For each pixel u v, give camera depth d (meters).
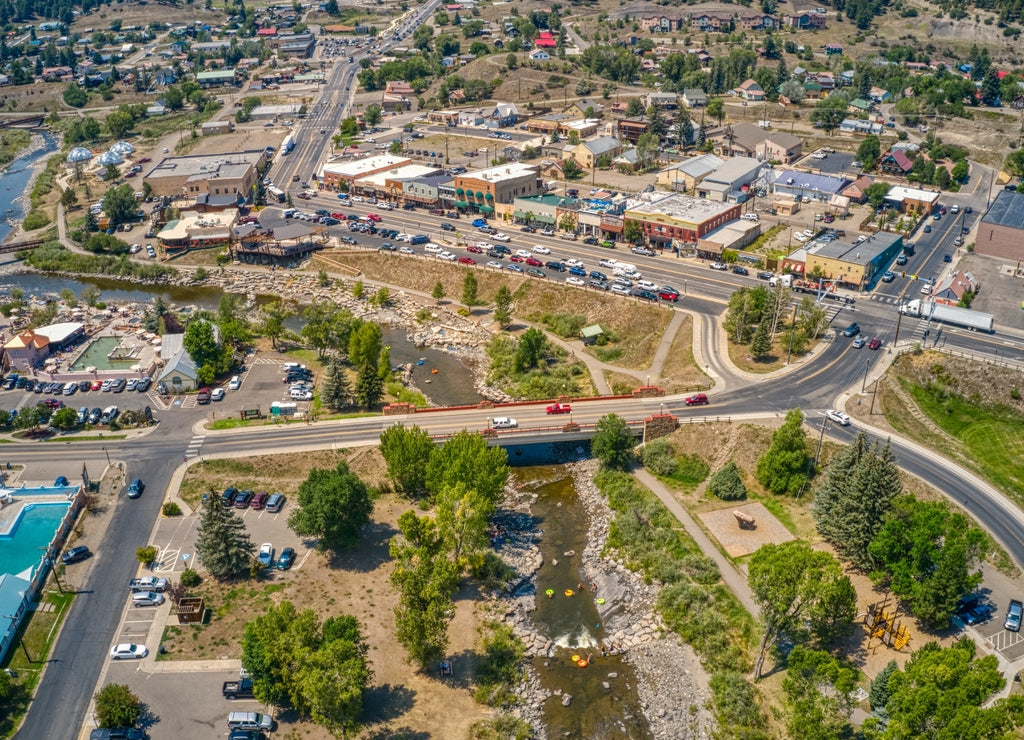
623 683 137.38
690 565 156.12
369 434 194.50
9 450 192.50
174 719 125.88
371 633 142.12
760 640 139.62
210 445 192.00
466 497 153.38
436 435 189.75
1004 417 193.88
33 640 140.25
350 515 158.25
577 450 198.25
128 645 137.12
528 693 135.12
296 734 123.75
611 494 180.00
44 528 168.12
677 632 145.38
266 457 186.38
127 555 159.38
